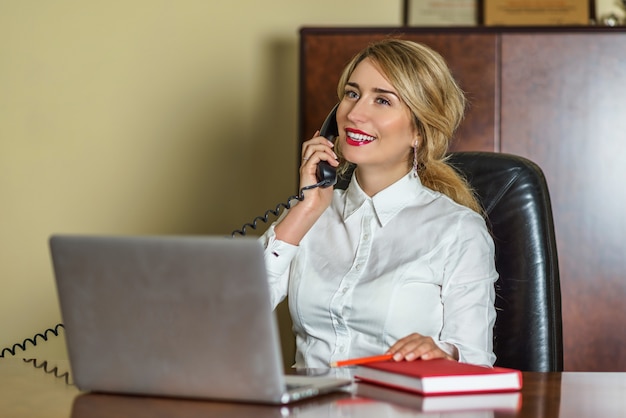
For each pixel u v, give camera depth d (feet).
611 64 13.08
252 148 15.53
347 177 9.41
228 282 4.94
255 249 4.83
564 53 13.15
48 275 14.61
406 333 7.94
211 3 15.28
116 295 5.23
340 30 13.53
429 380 5.48
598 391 5.70
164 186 15.16
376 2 15.65
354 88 8.50
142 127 15.03
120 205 14.98
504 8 15.33
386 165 8.46
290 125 15.60
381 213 8.38
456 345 7.64
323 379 5.71
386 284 8.00
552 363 8.07
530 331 8.13
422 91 8.40
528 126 13.21
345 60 13.53
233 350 5.05
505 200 8.52
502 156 8.79
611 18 15.24
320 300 8.14
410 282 8.03
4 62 14.49
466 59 13.28
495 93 13.25
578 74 13.14
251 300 4.92
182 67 15.19
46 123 14.66
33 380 6.06
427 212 8.34
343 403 5.20
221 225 15.44
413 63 8.40
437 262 8.11
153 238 5.05
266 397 5.09
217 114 15.34
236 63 15.42
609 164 13.11
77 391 5.62
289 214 8.40
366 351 8.00
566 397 5.49
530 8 15.31
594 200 13.14
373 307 7.97
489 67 13.25
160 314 5.16
